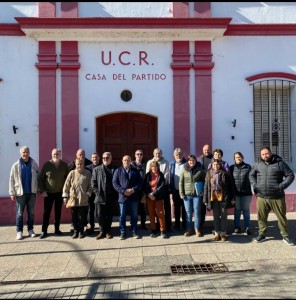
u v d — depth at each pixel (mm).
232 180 6703
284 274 5082
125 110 8492
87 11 8500
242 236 6898
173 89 8523
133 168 6992
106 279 5113
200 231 7012
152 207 6980
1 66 8359
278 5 8773
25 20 8070
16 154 8328
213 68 8602
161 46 8562
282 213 6398
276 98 8852
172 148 8508
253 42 8664
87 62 8469
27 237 7172
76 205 6980
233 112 8594
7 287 4926
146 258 5812
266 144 8789
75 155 8383
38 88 8383
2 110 8336
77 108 8414
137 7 8562
